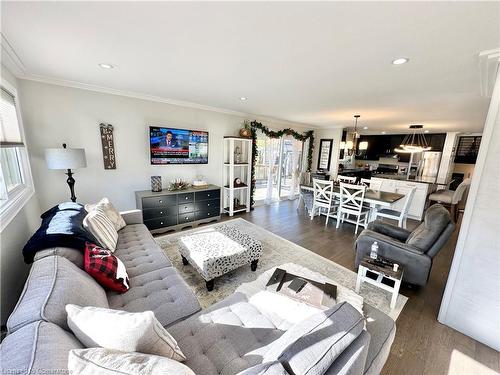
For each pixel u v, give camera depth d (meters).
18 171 2.41
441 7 1.19
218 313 1.40
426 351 1.65
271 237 3.68
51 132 2.84
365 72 2.22
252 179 5.27
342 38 1.58
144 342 0.81
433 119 4.71
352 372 0.80
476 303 1.72
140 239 2.45
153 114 3.70
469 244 1.71
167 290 1.62
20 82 2.57
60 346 0.75
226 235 2.69
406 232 2.75
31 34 1.61
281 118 5.45
